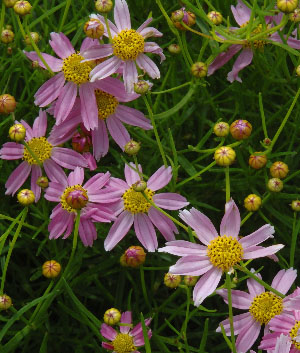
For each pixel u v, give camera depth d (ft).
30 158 1.05
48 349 1.06
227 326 0.97
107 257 1.09
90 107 1.04
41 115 1.06
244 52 1.10
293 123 1.11
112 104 1.05
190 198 1.09
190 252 0.94
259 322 0.97
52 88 1.05
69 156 1.05
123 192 1.01
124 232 1.01
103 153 1.05
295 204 0.99
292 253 0.99
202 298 0.93
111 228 1.01
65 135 1.06
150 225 1.01
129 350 0.98
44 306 0.99
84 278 1.05
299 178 1.11
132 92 1.03
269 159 1.09
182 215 0.94
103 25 1.03
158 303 1.09
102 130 1.05
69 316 1.08
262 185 1.08
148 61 1.04
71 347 1.09
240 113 1.11
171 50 1.07
